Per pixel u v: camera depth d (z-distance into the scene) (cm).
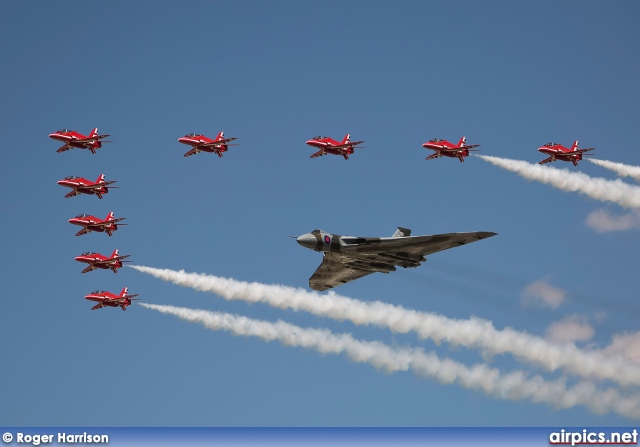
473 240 19850
